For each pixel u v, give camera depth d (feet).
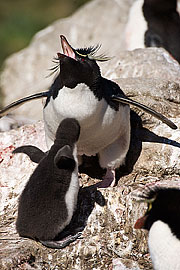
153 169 40.60
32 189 35.55
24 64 82.28
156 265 31.96
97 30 83.87
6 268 33.22
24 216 35.27
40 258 34.96
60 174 34.88
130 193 36.73
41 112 68.59
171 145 41.01
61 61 34.60
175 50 66.64
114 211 36.42
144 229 35.12
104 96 36.45
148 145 41.60
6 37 101.30
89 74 35.17
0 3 115.24
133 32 67.15
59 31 84.74
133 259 35.88
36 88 76.89
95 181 40.88
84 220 36.55
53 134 38.52
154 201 32.96
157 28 66.13
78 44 82.94
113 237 36.04
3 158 42.47
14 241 35.58
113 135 38.22
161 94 46.16
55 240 35.42
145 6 66.44
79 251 35.32
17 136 43.80
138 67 51.34
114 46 80.79
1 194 40.81
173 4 66.23
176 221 31.94
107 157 39.47
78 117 35.78
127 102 37.22
